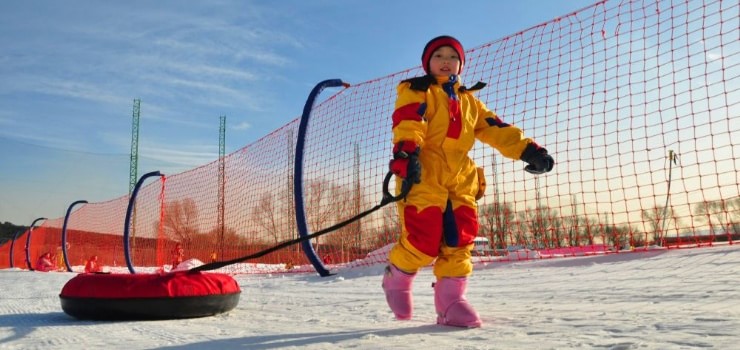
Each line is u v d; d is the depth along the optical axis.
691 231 6.97
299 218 9.32
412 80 2.83
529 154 2.96
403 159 2.59
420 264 2.81
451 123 2.77
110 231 20.23
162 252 15.17
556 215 7.96
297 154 9.17
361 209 10.02
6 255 28.48
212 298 3.87
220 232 13.27
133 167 39.91
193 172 14.29
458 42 3.00
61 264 23.00
